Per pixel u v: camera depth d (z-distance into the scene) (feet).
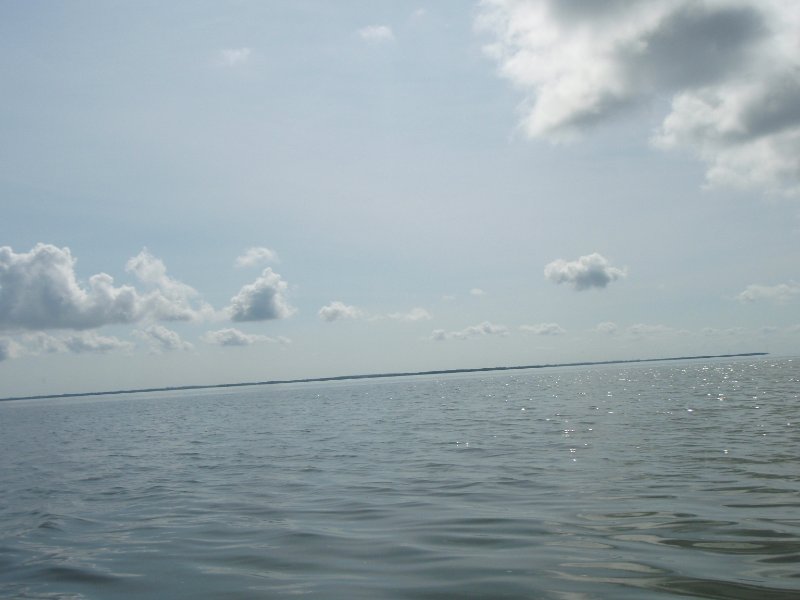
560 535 34.35
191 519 44.45
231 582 29.25
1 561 35.27
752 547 30.12
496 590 26.00
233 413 186.09
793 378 185.37
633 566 28.14
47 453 99.50
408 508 43.96
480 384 318.45
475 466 61.26
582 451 66.23
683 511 38.06
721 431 75.00
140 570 32.17
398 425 111.65
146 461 81.51
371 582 27.96
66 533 42.04
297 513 44.34
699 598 23.85
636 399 139.95
